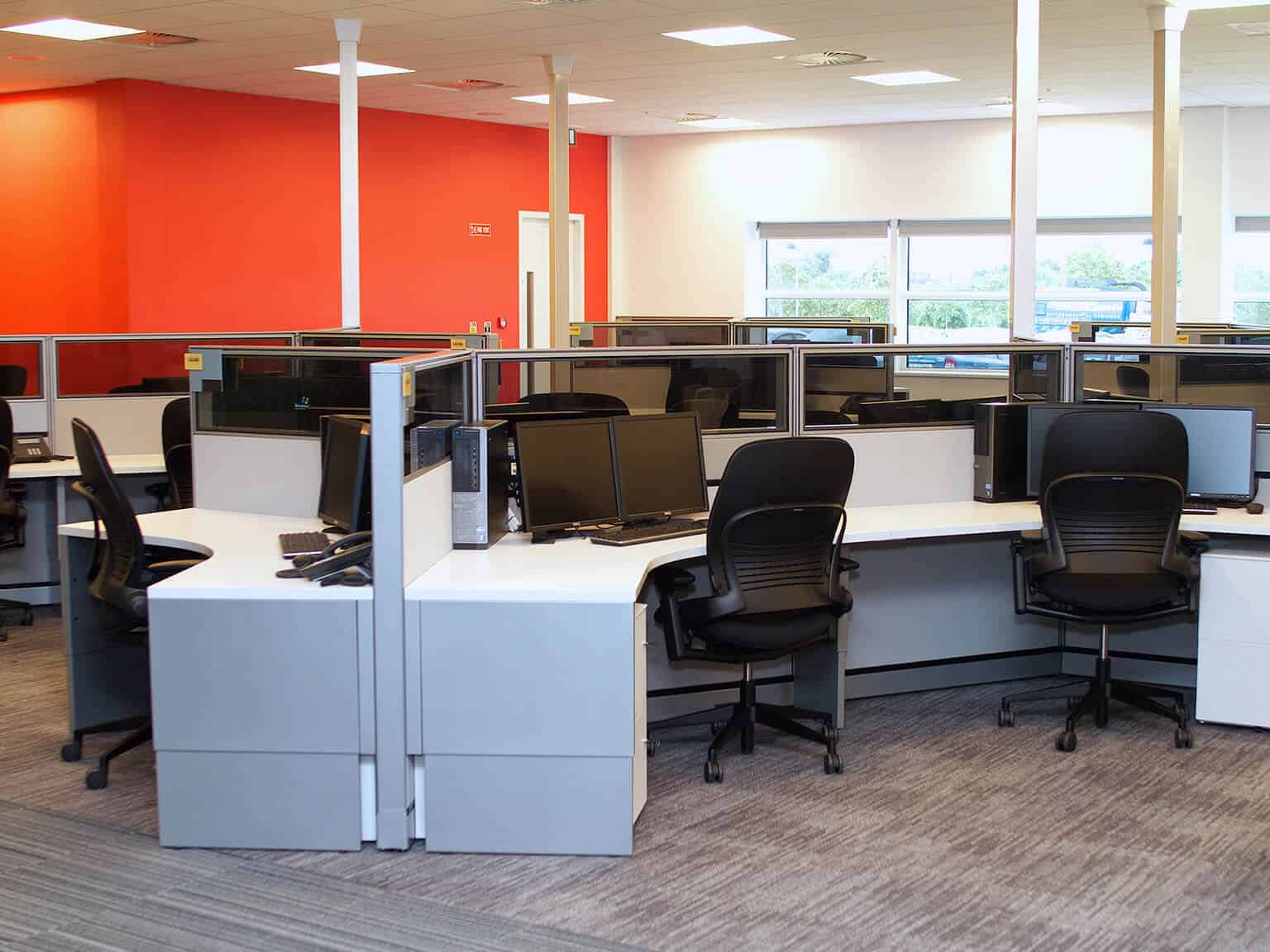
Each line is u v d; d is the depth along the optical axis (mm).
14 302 9898
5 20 7273
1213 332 7535
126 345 8438
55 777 3709
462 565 3367
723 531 3584
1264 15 7039
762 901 2906
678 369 4840
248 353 4191
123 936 2742
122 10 7016
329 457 3906
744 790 3613
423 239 11133
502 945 2701
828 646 4113
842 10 7012
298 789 3162
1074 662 4816
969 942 2711
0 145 9828
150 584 3672
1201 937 2736
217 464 4270
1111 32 7531
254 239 9914
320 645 3109
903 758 3895
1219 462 4410
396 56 8391
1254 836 3283
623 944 2705
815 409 4859
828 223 11984
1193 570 3979
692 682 4246
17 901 2906
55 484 5863
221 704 3145
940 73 8984
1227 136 10352
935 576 4621
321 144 10336
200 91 9516
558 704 3098
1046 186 11000
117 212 9227
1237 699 4121
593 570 3291
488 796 3139
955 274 11586
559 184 8383
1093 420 4008
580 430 3820
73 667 3875
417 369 3191
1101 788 3633
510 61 8578
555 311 8445
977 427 4523
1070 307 11117
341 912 2855
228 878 3025
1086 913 2848
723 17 7195
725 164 12258
